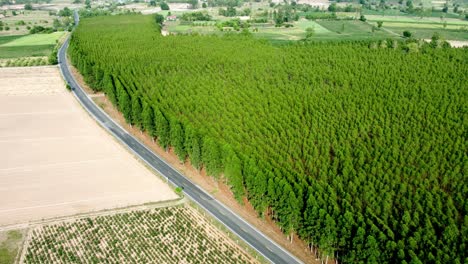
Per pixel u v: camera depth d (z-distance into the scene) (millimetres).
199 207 111125
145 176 124812
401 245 81688
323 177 106375
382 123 135750
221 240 99562
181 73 185375
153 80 172875
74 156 135125
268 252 95938
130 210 109625
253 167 102062
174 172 127438
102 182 121250
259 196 101312
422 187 103250
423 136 127562
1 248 96250
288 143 122688
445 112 142875
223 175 118375
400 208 98125
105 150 139250
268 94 157125
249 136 125125
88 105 176375
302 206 94562
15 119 161625
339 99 154125
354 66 193125
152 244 98375
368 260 82312
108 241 99188
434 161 113500
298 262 93125
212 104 144750
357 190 102750
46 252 95438
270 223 105438
